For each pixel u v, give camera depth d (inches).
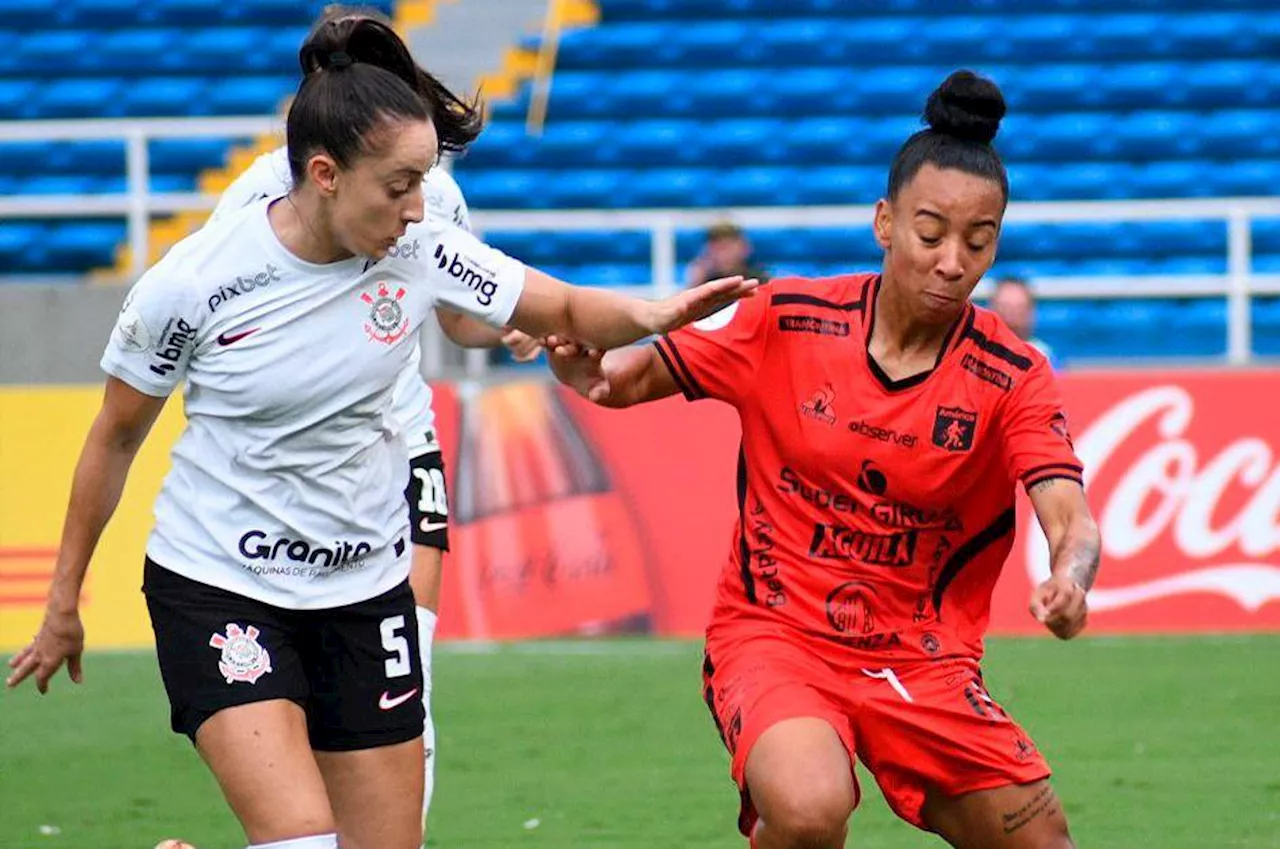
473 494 1350.9
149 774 1005.8
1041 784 585.0
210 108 2347.4
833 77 2363.4
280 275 538.6
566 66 2397.9
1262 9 2375.7
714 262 1540.4
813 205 2272.4
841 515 587.2
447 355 1540.4
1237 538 1352.1
